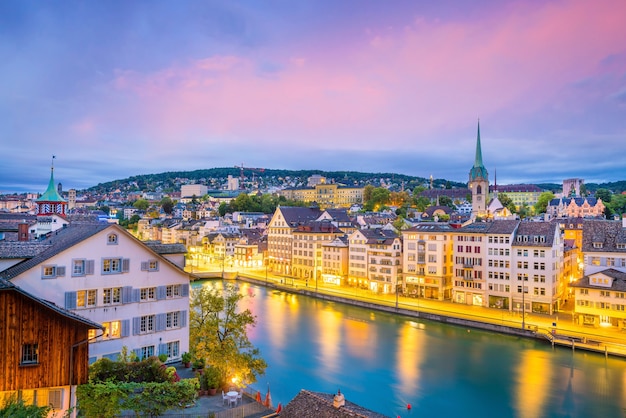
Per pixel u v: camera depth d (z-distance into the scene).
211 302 58.06
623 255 91.62
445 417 58.34
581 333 86.56
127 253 54.44
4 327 32.31
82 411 36.97
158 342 56.53
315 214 193.12
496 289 111.25
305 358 78.88
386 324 101.06
